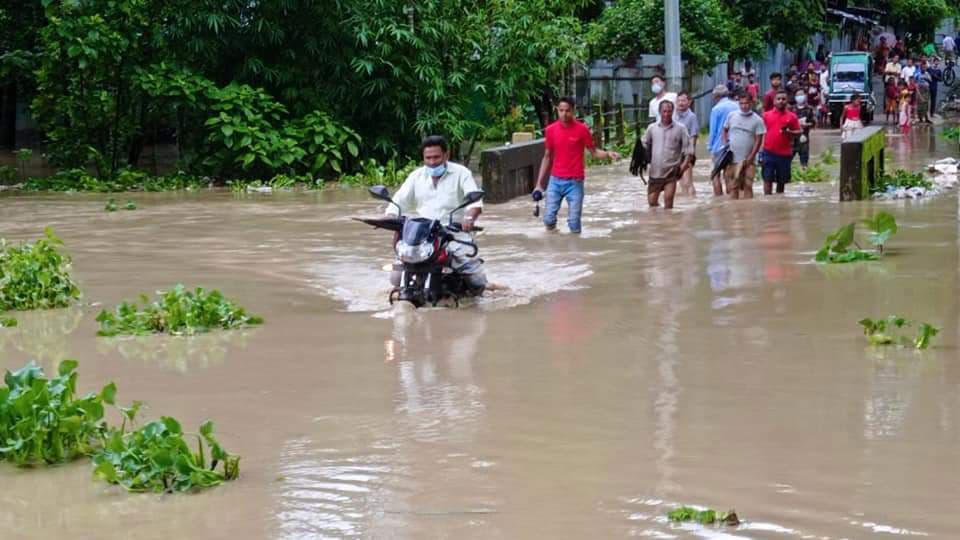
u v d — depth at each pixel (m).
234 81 28.92
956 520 6.45
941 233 17.66
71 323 12.33
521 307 12.89
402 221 13.26
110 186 27.31
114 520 6.71
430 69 29.70
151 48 29.06
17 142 39.47
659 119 22.00
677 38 34.94
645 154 22.06
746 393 9.12
